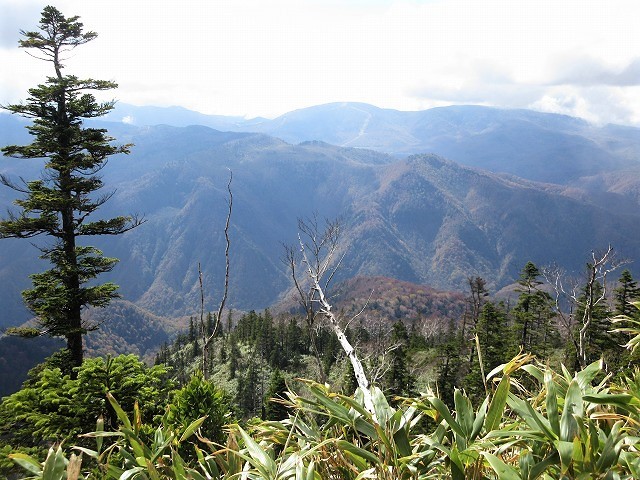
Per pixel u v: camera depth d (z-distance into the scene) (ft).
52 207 49.01
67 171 49.62
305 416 6.67
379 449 5.28
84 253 53.16
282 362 201.16
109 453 6.22
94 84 52.85
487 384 5.49
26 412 27.09
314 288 30.27
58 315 48.80
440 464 5.03
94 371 27.35
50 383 29.63
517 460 5.25
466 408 5.00
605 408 5.42
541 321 92.32
